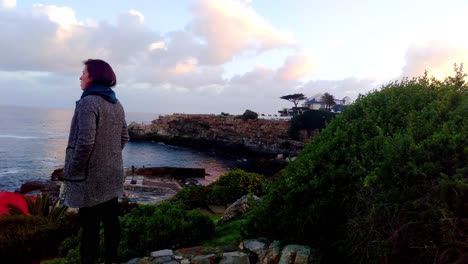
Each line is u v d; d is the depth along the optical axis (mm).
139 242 5492
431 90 5504
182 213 6156
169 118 114562
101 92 3518
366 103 5918
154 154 75438
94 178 3424
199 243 5770
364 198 3867
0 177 47125
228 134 89688
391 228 3434
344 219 4312
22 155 69500
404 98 5512
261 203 5492
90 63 3611
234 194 11633
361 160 4582
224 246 5316
